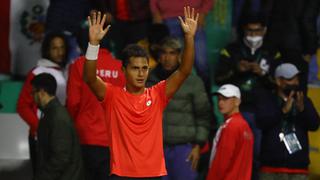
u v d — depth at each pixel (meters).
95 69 21.11
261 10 34.75
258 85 31.25
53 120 25.47
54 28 33.91
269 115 28.66
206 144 29.70
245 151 27.31
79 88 26.83
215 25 35.00
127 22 33.72
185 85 28.78
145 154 21.56
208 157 30.25
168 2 33.19
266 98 29.02
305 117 28.69
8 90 33.66
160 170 21.72
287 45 34.06
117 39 33.41
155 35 31.78
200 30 33.50
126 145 21.55
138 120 21.58
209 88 33.47
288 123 28.73
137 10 33.66
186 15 21.47
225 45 34.94
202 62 33.38
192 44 21.34
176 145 28.77
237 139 27.19
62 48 30.05
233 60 32.03
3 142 32.75
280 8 34.56
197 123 29.05
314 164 32.91
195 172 28.89
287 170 28.58
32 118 29.02
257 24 31.98
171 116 28.69
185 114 28.78
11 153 32.69
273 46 34.00
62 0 33.88
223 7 35.09
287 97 28.89
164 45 28.03
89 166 27.11
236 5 35.12
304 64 33.12
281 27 34.41
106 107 21.73
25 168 32.38
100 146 26.98
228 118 27.67
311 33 34.81
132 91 21.73
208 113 29.09
